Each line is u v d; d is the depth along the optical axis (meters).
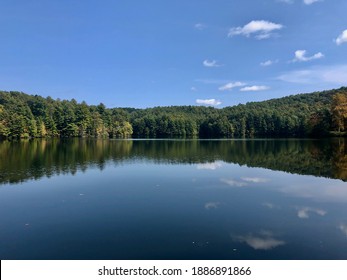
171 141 100.00
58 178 26.64
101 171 30.55
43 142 86.31
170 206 17.62
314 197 19.50
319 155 43.41
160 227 14.12
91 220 15.25
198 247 11.87
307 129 100.62
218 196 19.97
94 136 134.25
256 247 11.84
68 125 124.12
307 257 10.95
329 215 15.76
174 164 35.84
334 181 24.59
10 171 30.22
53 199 19.47
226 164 35.62
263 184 23.70
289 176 27.16
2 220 15.38
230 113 172.12
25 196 20.28
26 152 50.84
